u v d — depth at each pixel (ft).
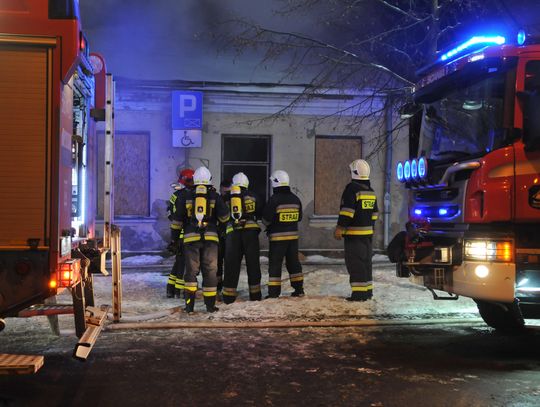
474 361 18.16
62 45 14.37
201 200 24.67
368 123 48.37
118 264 22.86
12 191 14.11
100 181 44.98
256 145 48.08
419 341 20.65
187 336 21.13
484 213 17.88
